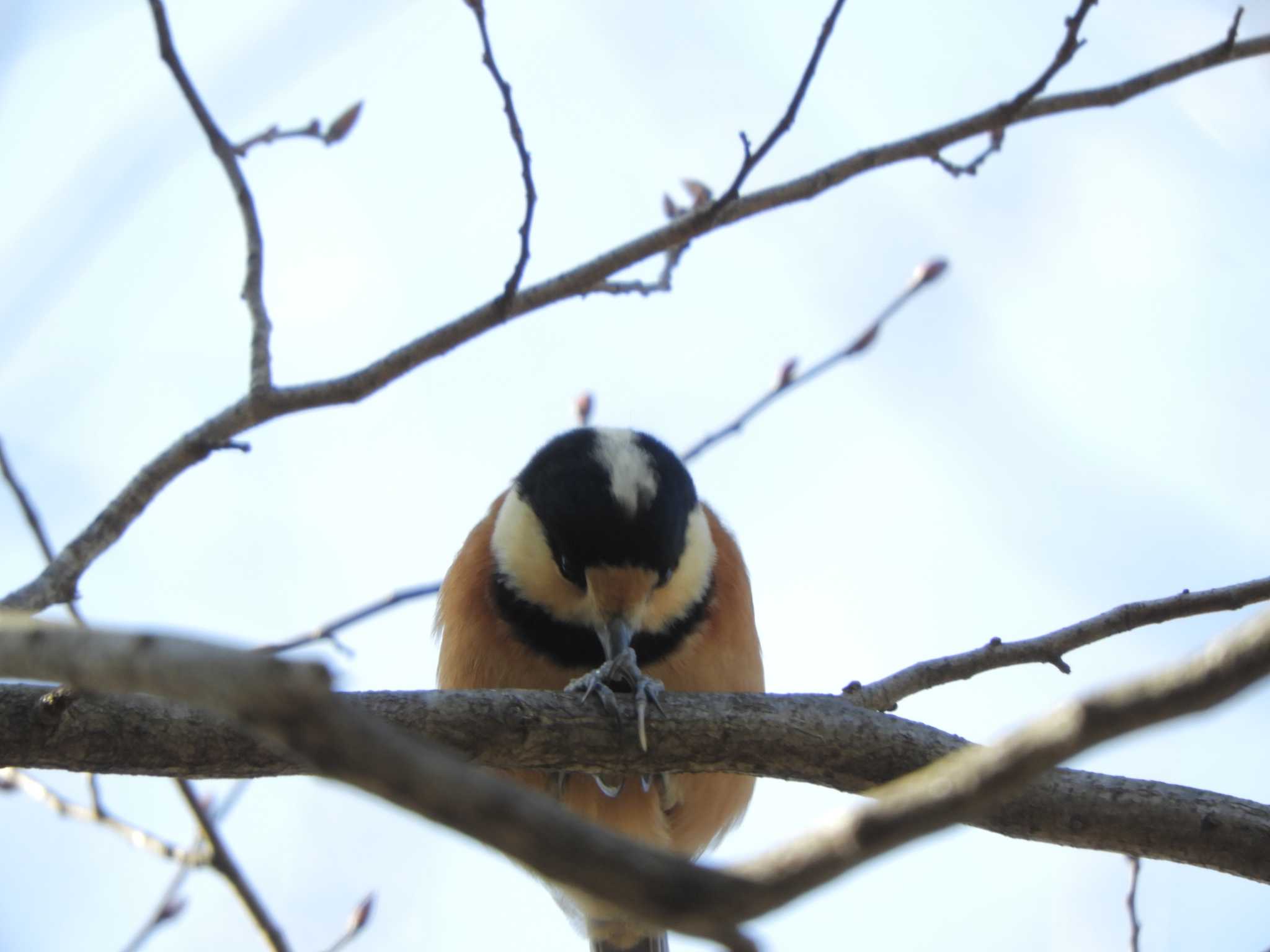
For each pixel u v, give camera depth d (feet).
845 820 16.74
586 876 16.35
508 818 16.25
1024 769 16.71
